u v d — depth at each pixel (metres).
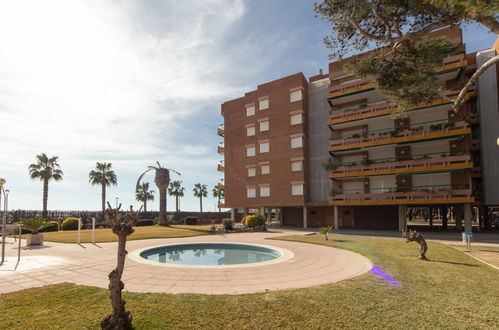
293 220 36.41
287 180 33.34
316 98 35.00
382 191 28.34
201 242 17.14
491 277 7.84
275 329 4.46
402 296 6.08
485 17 7.40
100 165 46.91
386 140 27.27
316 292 6.36
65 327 4.48
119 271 4.45
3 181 10.18
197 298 5.93
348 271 8.83
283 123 34.50
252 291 6.61
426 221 50.16
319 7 10.88
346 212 32.19
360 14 10.44
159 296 6.07
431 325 4.64
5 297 5.98
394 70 10.91
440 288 6.72
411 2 9.18
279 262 10.38
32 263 10.20
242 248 16.34
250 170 36.47
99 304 5.54
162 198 36.72
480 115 26.06
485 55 26.55
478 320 4.84
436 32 26.11
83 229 29.38
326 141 33.50
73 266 9.64
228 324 4.63
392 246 14.45
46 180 39.34
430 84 11.44
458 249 13.60
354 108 30.08
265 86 36.53
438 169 24.39
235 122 38.72
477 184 26.94
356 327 4.55
